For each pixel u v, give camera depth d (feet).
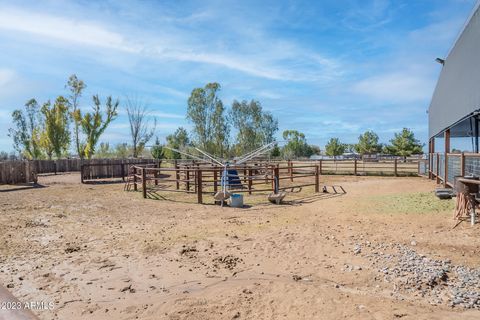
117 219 31.40
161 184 63.67
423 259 18.38
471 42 32.19
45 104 135.03
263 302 14.03
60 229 27.37
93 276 17.30
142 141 146.00
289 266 18.38
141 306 13.98
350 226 26.05
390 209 30.66
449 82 44.55
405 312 13.00
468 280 15.78
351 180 65.87
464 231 22.48
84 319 13.00
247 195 46.21
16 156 146.51
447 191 33.17
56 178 80.18
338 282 16.26
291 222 28.50
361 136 157.79
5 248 21.98
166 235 24.97
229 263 18.92
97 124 135.85
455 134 54.80
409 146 129.39
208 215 32.81
